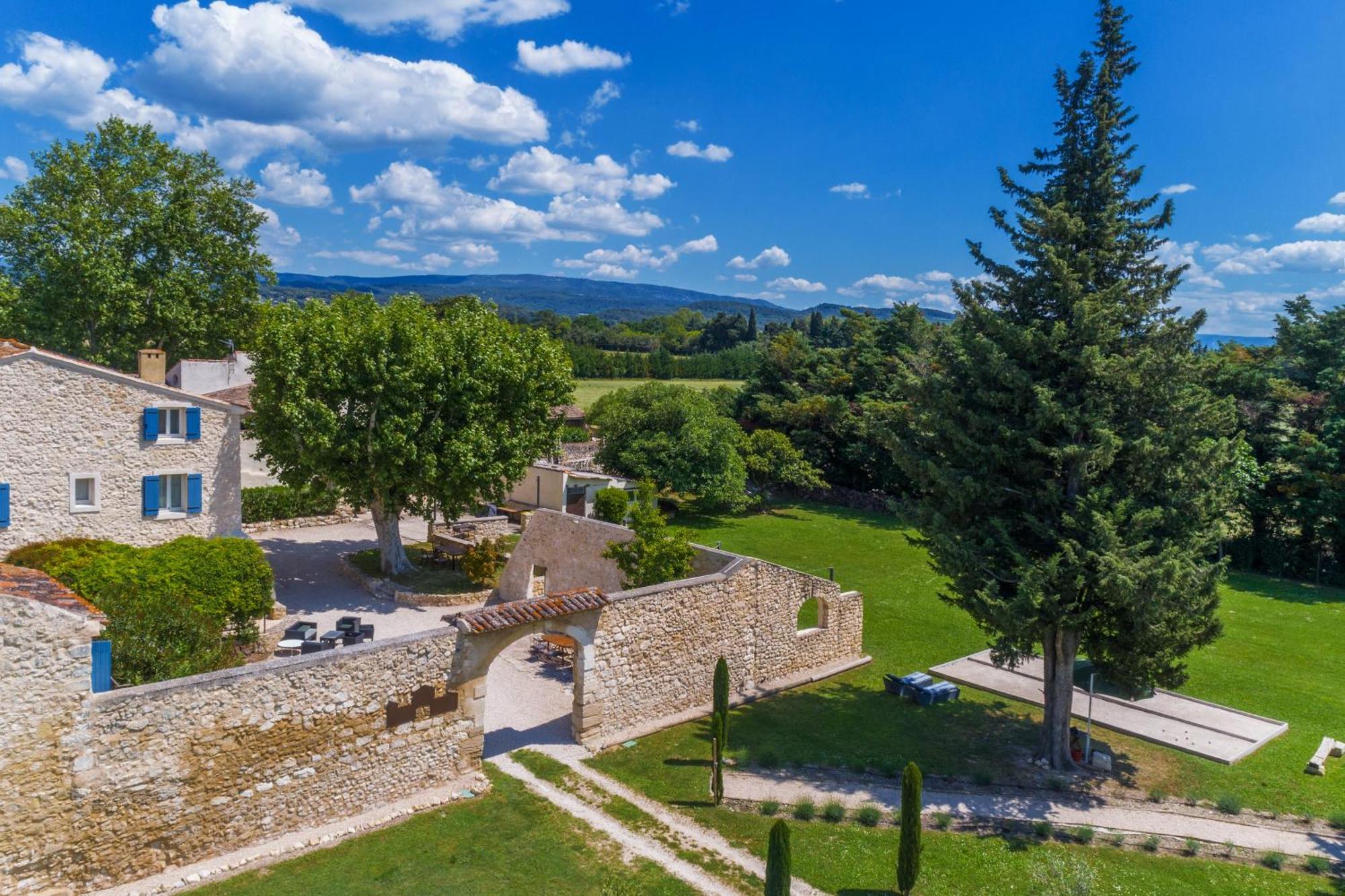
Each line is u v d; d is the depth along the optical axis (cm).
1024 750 2239
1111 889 1584
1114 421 2030
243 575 2400
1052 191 2084
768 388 7594
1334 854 1781
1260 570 5109
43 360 2578
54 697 1229
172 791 1353
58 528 2644
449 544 3725
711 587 2328
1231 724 2492
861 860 1625
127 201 4744
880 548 4903
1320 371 5541
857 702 2528
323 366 2872
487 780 1772
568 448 5947
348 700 1559
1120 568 1772
